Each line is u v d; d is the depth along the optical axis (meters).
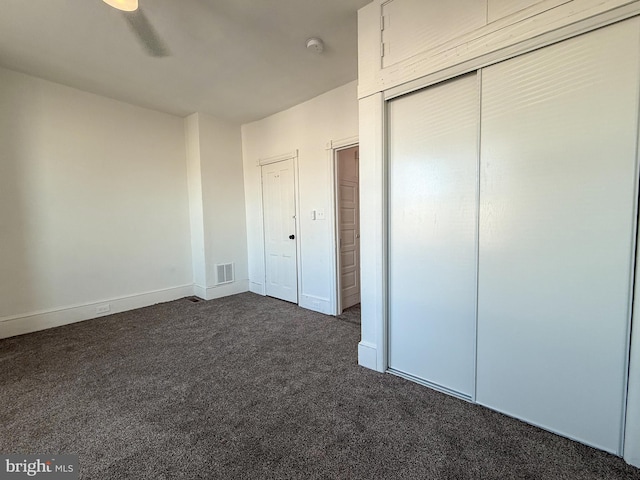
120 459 1.47
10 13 2.13
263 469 1.40
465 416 1.75
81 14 2.16
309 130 3.82
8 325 3.05
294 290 4.20
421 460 1.44
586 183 1.44
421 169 2.03
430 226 2.02
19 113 3.10
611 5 1.32
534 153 1.57
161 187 4.21
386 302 2.25
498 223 1.71
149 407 1.88
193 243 4.54
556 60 1.48
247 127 4.69
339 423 1.71
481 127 1.73
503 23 1.61
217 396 1.99
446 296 1.98
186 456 1.49
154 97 3.69
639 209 1.33
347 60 2.87
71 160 3.44
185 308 3.96
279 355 2.58
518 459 1.43
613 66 1.34
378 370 2.29
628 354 1.39
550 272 1.57
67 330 3.21
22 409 1.87
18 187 3.11
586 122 1.42
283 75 3.15
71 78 3.19
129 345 2.81
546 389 1.62
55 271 3.36
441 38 1.83
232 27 2.35
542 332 1.61
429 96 1.96
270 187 4.43
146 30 2.37
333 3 2.11
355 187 4.14
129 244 3.92
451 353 1.98
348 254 4.03
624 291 1.38
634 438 1.38
